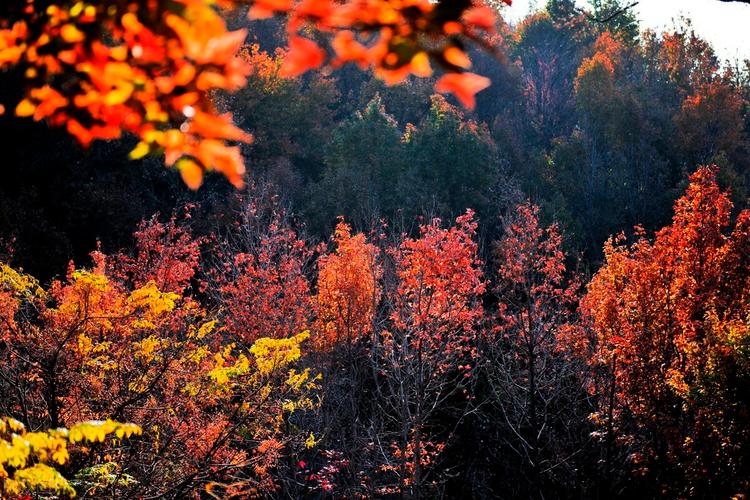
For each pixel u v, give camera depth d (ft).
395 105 175.83
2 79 103.55
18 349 39.09
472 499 76.79
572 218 140.77
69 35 5.96
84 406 38.04
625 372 63.67
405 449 65.57
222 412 41.52
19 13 6.25
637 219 146.41
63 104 6.15
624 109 165.27
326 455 62.54
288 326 73.31
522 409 75.31
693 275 63.05
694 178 65.16
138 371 39.22
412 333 74.64
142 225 84.02
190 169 5.91
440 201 130.93
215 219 117.39
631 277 65.46
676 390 55.88
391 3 5.26
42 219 107.34
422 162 136.67
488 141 150.00
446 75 5.26
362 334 75.61
